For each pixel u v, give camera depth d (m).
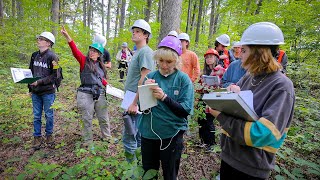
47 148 3.82
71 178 2.37
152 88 1.95
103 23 27.41
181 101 2.10
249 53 1.48
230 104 1.36
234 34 9.98
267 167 1.52
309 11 6.74
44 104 4.03
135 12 15.04
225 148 1.70
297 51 6.96
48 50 4.02
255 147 1.47
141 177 2.22
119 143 3.60
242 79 1.78
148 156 2.27
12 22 9.47
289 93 1.37
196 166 3.19
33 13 10.79
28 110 4.92
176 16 5.64
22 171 3.14
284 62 4.20
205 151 3.57
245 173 1.56
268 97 1.42
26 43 8.87
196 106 3.84
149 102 1.98
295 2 7.30
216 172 3.00
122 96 3.52
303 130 3.60
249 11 11.80
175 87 2.12
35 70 4.01
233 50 4.58
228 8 13.26
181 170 3.08
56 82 4.11
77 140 4.03
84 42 9.32
